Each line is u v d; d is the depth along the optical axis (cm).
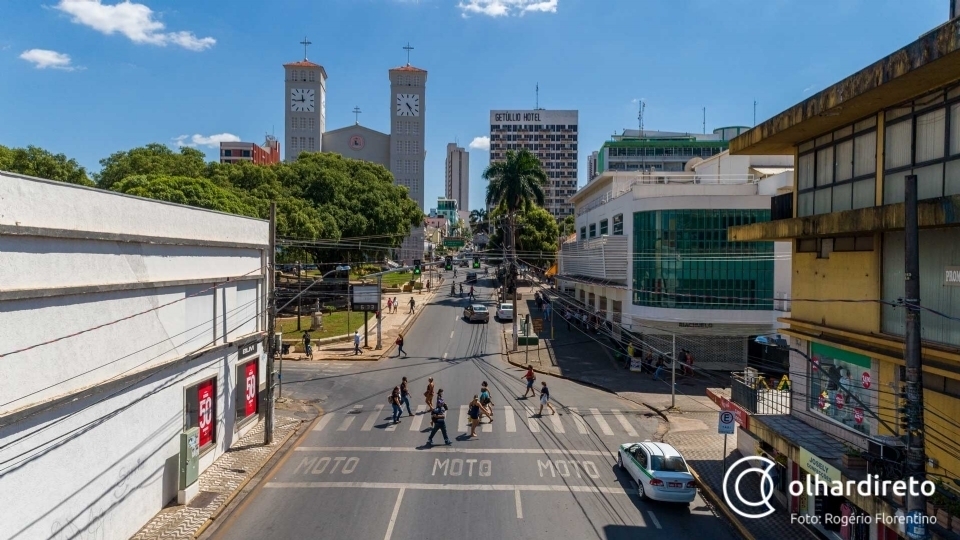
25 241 983
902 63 933
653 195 3080
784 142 1441
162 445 1404
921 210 933
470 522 1368
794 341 1476
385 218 5234
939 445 1012
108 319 1205
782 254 2819
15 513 941
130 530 1262
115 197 1239
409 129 10794
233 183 4359
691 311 2873
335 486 1569
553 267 5534
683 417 2283
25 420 959
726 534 1347
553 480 1638
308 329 3819
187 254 1560
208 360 1673
